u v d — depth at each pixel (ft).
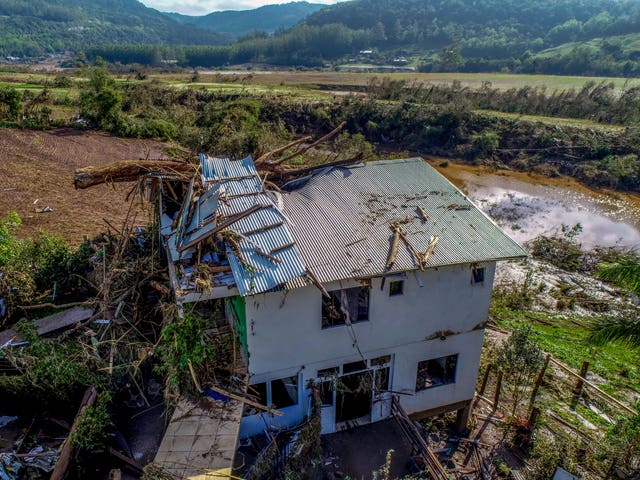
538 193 138.92
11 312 53.78
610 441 48.91
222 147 118.73
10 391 41.29
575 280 92.99
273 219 43.29
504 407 58.80
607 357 72.23
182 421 37.78
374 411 49.19
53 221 86.48
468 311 47.98
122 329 48.96
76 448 37.11
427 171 56.95
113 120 152.46
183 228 44.47
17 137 135.03
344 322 44.04
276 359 42.22
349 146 143.54
